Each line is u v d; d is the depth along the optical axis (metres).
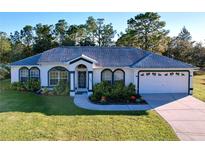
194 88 31.02
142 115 17.23
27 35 63.91
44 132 13.42
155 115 17.23
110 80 27.95
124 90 23.33
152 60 27.50
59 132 13.45
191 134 13.36
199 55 58.31
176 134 13.34
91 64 26.58
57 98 24.16
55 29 62.12
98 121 15.60
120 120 15.88
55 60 28.44
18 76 29.83
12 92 27.80
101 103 21.44
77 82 28.33
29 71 29.61
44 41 56.69
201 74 53.84
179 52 57.75
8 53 58.09
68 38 59.72
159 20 56.16
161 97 24.31
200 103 21.48
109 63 28.11
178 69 26.62
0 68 42.62
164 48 57.53
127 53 30.41
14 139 12.34
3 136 12.74
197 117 16.80
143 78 26.72
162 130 13.93
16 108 19.36
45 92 26.44
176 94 26.11
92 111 18.42
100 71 27.77
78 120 15.80
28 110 18.64
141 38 56.88
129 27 57.94
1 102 21.91
